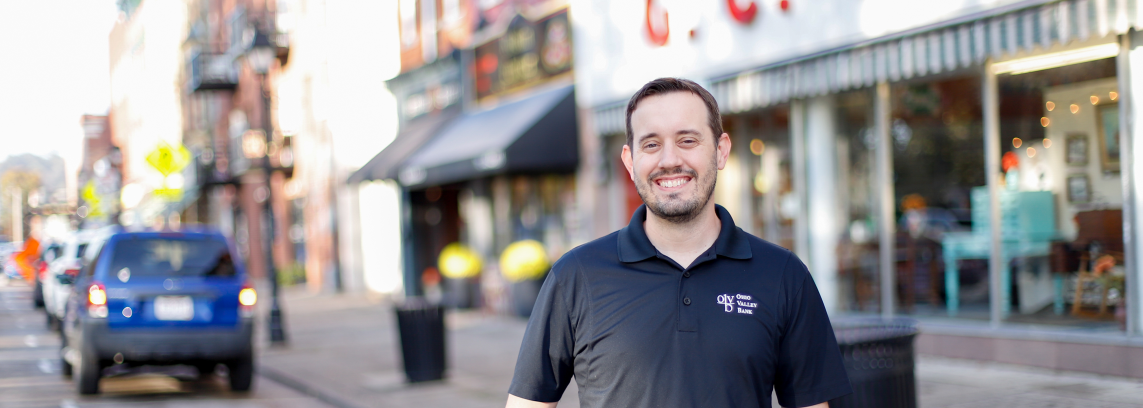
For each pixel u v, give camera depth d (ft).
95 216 103.04
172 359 28.63
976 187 26.99
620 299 7.85
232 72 84.69
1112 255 23.73
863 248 30.50
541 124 41.45
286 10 81.97
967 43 24.66
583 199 42.52
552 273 8.23
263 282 91.86
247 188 99.71
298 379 31.83
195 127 113.50
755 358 7.68
